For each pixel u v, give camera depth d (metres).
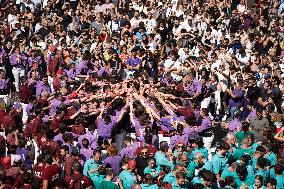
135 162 35.94
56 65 52.69
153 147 37.81
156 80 51.81
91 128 39.94
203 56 54.22
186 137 39.97
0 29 61.41
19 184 33.84
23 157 38.12
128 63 53.78
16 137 39.16
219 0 66.94
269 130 40.53
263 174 34.72
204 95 49.03
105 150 40.97
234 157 37.56
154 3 65.75
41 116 42.34
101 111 43.09
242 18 64.06
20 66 53.03
